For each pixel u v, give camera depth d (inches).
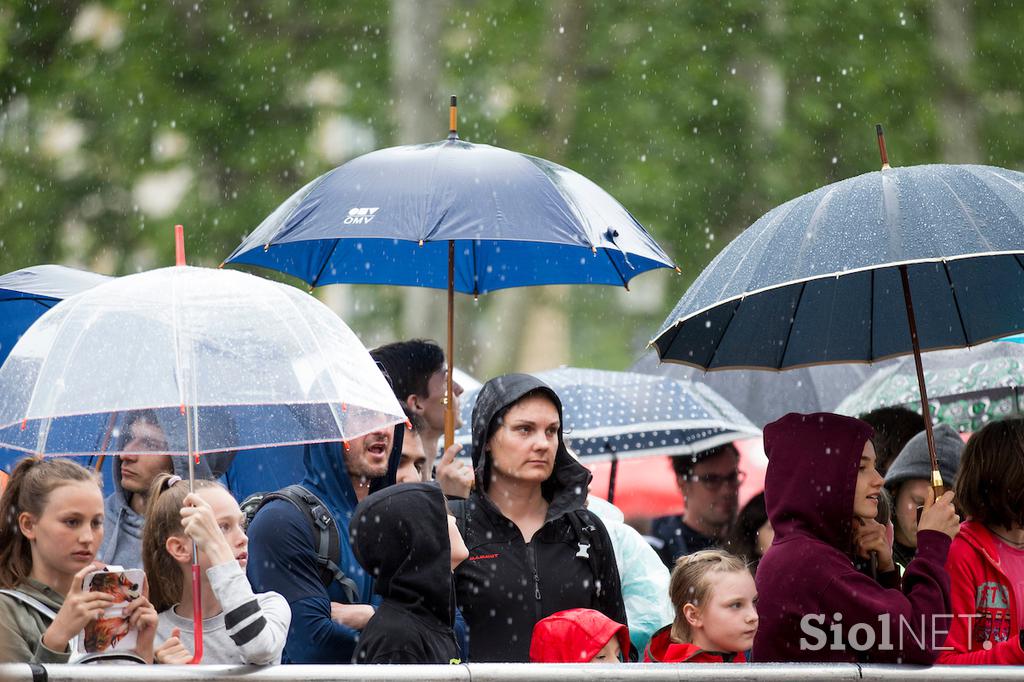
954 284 718.5
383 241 859.4
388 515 622.5
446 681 538.6
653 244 780.6
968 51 2827.3
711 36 2780.5
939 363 1029.2
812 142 2753.4
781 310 718.5
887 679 581.3
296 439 612.4
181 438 622.8
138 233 2731.3
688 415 992.9
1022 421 663.8
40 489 591.5
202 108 2787.9
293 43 2842.0
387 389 608.1
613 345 3078.2
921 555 620.7
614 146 2746.1
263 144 2775.6
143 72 2795.3
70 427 631.2
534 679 544.7
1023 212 605.0
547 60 2795.3
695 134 2738.7
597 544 692.7
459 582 677.3
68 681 507.2
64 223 2748.5
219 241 2714.1
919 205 612.4
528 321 2970.0
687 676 557.9
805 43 2773.1
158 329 588.1
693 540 1007.0
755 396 1183.6
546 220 737.0
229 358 584.1
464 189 740.0
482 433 697.6
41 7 2832.2
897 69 2780.5
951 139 2790.4
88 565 594.9
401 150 778.2
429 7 2716.5
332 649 646.5
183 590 619.2
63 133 2810.0
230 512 618.2
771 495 645.3
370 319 2827.3
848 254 603.5
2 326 867.4
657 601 734.5
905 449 807.1
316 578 660.1
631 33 2800.2
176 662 577.3
